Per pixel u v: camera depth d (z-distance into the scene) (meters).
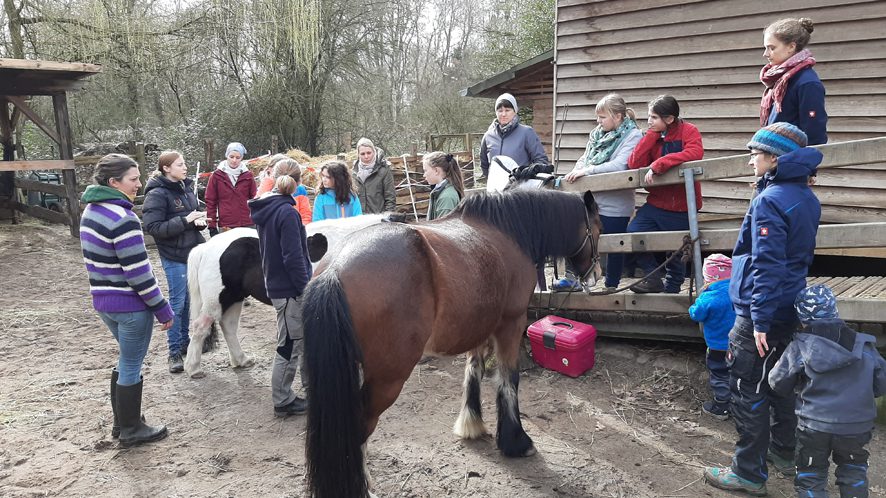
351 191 5.29
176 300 4.72
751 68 5.60
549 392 4.23
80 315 6.34
